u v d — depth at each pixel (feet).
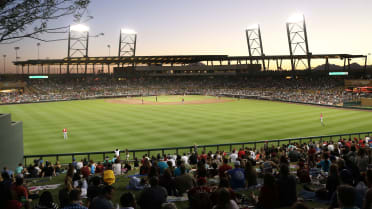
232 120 151.43
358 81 261.44
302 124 136.67
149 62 390.42
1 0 23.21
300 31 353.92
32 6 24.03
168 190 29.91
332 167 26.66
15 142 64.03
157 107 221.66
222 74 385.09
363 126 129.49
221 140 107.04
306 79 327.26
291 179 23.53
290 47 368.27
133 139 109.50
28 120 158.30
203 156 61.00
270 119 153.38
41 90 335.47
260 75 355.36
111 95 333.83
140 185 35.37
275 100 270.26
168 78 428.15
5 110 209.15
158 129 128.16
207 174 41.19
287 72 330.95
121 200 20.45
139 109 207.92
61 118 164.45
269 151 68.23
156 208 22.30
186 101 274.77
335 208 19.48
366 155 35.83
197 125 137.39
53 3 24.48
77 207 20.18
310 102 230.27
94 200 21.16
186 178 29.04
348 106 202.18
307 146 76.74
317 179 36.32
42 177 49.75
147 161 45.57
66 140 109.09
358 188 21.70
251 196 26.14
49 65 382.63
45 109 212.64
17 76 353.72
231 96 324.60
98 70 430.61
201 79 416.05
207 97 325.42
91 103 260.83
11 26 23.95
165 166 42.27
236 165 32.50
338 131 119.85
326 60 349.20
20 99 276.62
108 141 106.83
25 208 24.62
